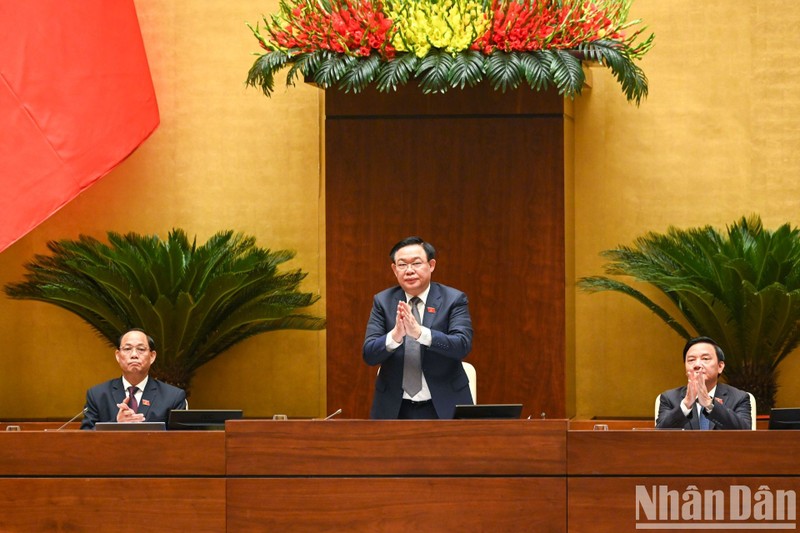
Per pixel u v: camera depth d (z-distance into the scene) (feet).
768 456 38.70
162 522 39.68
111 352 69.31
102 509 39.81
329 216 63.36
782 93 65.62
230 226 69.10
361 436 39.42
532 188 61.98
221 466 39.68
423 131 62.85
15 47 62.54
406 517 39.19
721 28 66.13
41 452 40.01
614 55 59.26
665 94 66.44
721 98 66.03
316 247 68.64
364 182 63.16
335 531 39.27
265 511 39.47
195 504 39.63
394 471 39.32
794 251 60.13
